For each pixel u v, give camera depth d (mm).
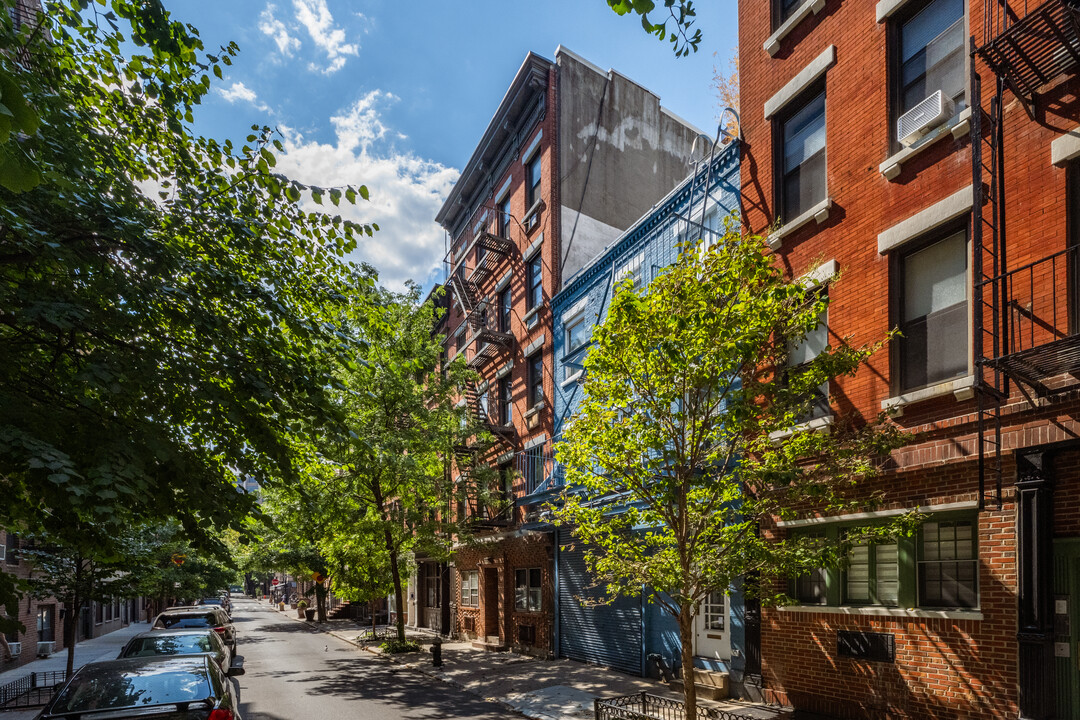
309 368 7977
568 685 13539
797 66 11391
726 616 11891
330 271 8695
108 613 34469
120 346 6445
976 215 7340
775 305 7316
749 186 12258
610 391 7961
